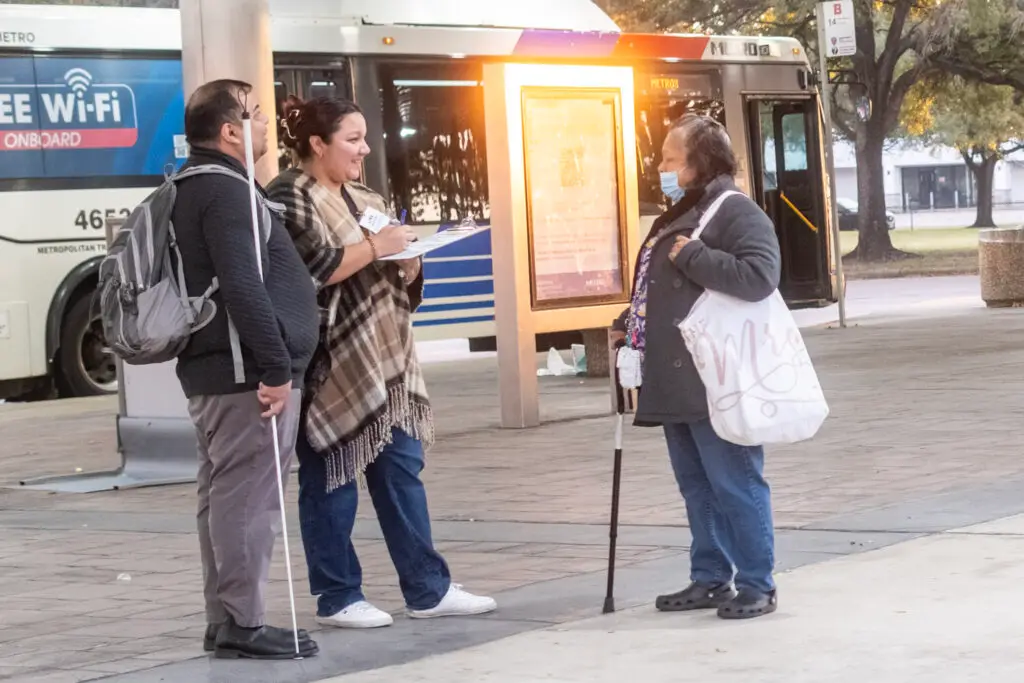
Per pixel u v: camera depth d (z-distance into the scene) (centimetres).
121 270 1278
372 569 1708
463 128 4256
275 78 3953
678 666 1220
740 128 4894
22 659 1378
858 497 1944
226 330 1291
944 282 7525
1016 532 1647
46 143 3816
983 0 8606
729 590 1415
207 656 1359
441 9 4269
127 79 3916
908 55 10112
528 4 4450
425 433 1459
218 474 1323
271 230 1308
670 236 1376
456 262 4200
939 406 2802
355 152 1416
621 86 3011
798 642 1265
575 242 2966
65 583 1728
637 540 1775
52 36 3825
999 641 1223
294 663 1316
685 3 8469
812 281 5184
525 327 2895
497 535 1855
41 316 3809
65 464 2789
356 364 1406
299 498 1451
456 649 1331
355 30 4081
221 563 1330
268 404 1283
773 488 2045
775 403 1333
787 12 8475
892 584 1442
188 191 1284
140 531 2056
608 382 3709
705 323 1341
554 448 2603
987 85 9950
